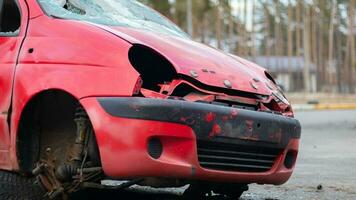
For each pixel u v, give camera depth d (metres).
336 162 8.34
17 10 4.77
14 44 4.49
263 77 4.89
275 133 4.43
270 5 68.31
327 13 65.44
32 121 4.40
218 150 4.16
